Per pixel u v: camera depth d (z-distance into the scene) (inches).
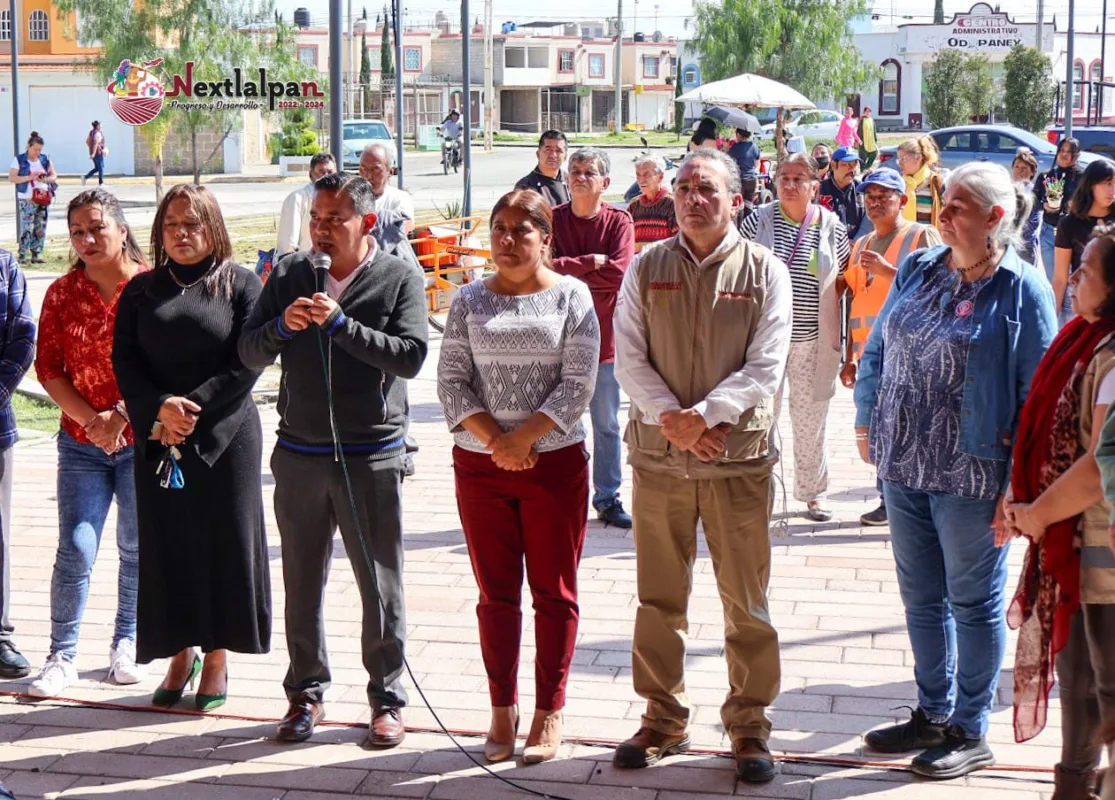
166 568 184.4
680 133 2657.5
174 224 181.9
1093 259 138.8
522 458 168.4
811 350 271.1
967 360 161.3
